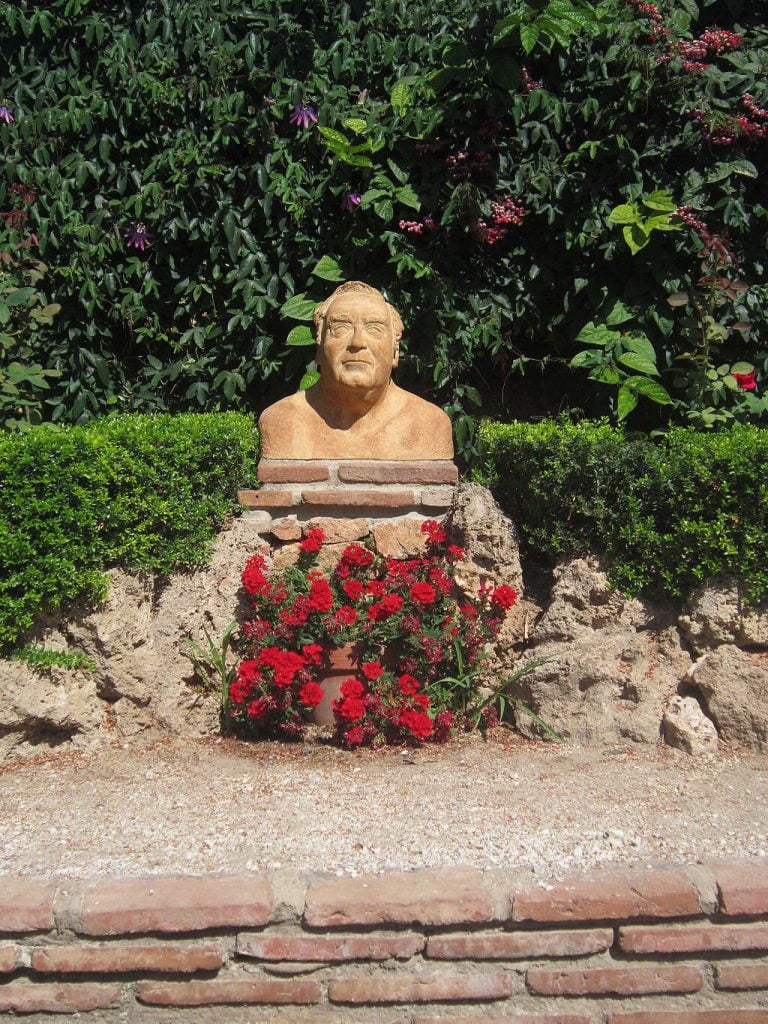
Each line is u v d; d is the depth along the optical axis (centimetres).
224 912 262
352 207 516
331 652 400
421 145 518
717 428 499
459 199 504
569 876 275
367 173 519
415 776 352
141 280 547
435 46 526
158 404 547
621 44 502
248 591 402
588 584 403
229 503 427
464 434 522
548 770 360
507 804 324
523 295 542
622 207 493
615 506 403
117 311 542
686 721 383
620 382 507
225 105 523
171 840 296
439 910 264
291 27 523
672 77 507
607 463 399
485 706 407
